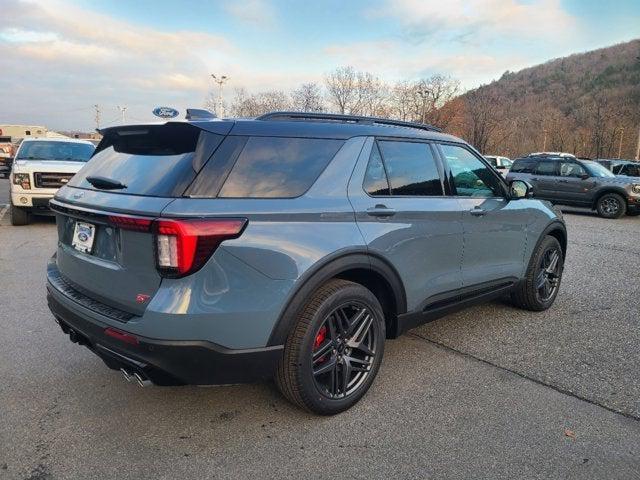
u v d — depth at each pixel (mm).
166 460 2623
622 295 5820
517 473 2557
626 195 14469
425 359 3943
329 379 3035
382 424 2994
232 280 2531
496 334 4504
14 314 4809
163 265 2436
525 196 4609
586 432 2932
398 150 3504
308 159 2986
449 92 54875
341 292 2943
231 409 3139
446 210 3701
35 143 11086
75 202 2977
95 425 2938
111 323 2611
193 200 2512
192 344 2457
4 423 2938
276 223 2695
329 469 2574
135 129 3021
